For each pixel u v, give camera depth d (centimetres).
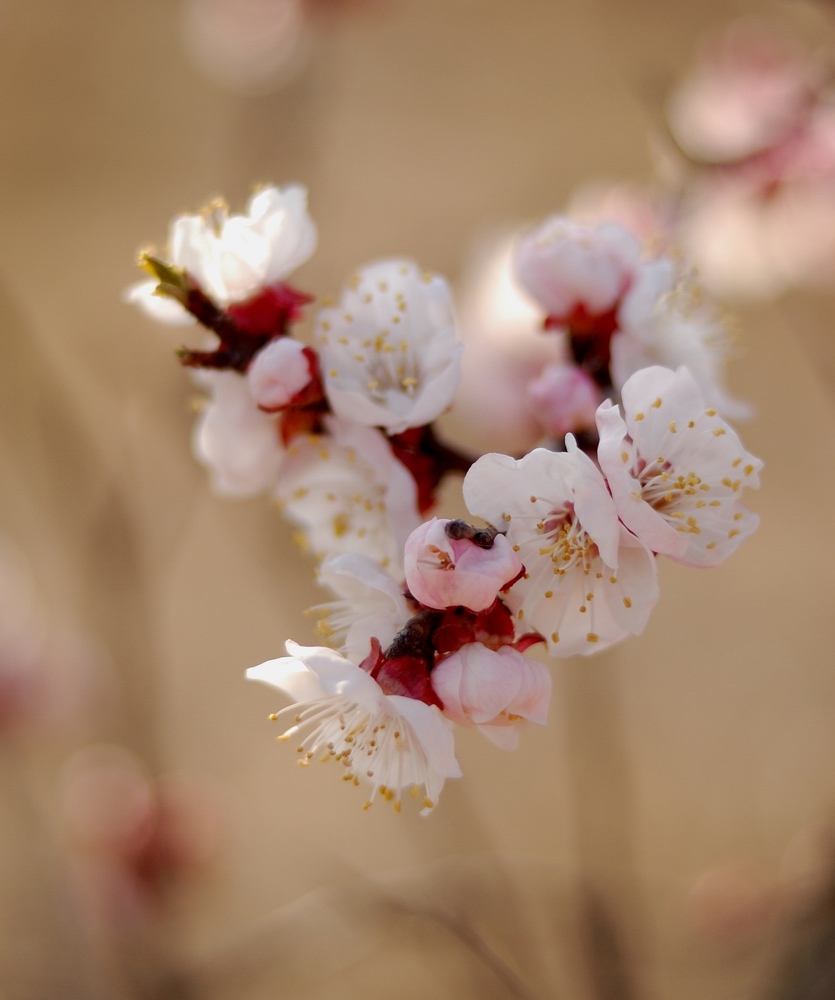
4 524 111
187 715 119
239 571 130
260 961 66
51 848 81
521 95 201
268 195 48
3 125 212
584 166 166
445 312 47
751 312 145
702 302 52
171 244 48
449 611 44
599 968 64
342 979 85
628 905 71
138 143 208
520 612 44
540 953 67
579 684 76
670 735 113
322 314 48
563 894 69
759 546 135
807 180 73
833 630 124
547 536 45
